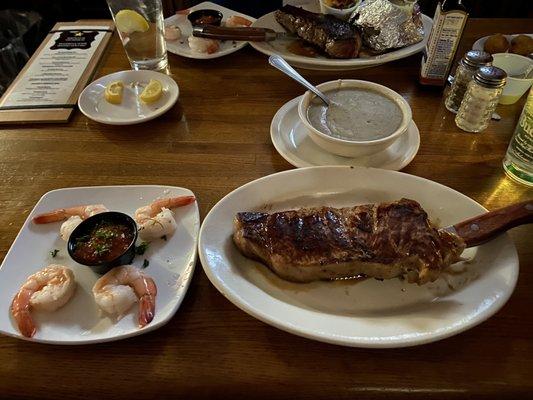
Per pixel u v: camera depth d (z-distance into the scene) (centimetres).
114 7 137
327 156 108
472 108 112
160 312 75
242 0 220
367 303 77
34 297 75
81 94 125
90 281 81
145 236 86
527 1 239
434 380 68
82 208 91
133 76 133
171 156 111
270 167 107
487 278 77
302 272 78
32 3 266
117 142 115
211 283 82
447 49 121
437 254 76
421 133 116
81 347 73
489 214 83
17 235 90
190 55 142
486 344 72
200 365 71
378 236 79
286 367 70
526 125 95
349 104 111
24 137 117
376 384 68
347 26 138
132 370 70
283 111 119
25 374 70
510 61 126
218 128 119
